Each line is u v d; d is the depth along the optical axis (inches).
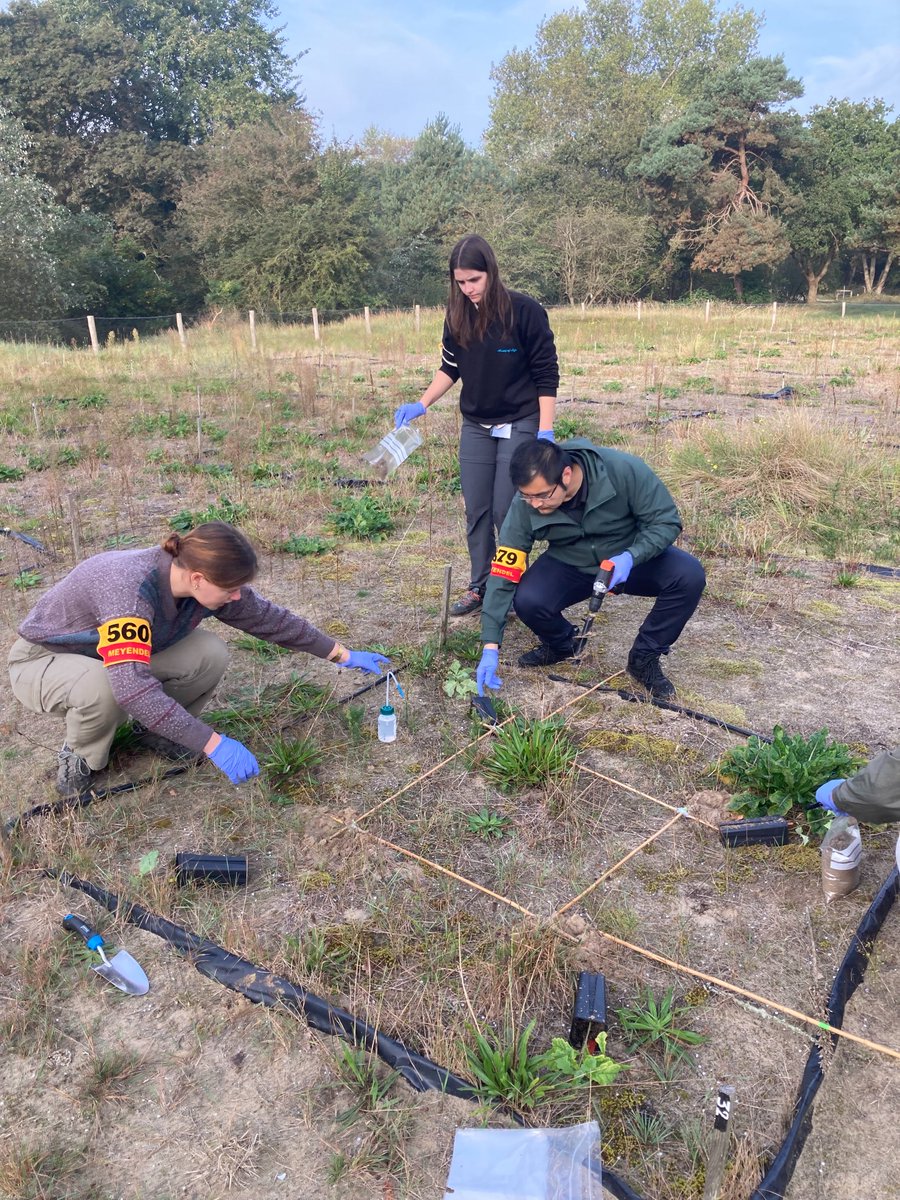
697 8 2234.3
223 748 119.6
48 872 121.6
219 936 110.4
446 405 466.0
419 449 355.6
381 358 701.3
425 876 121.6
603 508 151.0
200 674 139.1
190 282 1487.5
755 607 208.7
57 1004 102.6
